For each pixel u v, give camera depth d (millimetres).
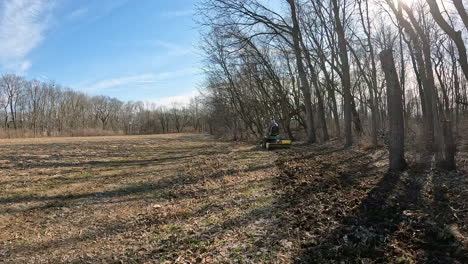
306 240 4750
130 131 90625
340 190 7621
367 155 13383
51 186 9672
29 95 71625
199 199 7734
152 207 7250
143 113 97312
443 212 5633
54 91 76000
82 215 6797
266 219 5844
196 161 15086
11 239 5473
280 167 11672
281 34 19719
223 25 18453
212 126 50094
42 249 5031
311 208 6297
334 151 15945
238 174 10719
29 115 71250
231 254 4449
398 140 9461
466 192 6699
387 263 3902
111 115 92750
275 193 7742
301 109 27203
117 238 5402
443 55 24156
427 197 6645
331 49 20016
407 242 4480
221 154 17953
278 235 5023
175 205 7332
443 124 9125
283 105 26719
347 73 17953
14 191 8938
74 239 5426
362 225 5207
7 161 14672
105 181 10438
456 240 4422
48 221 6426
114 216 6668
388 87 9547
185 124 98500
